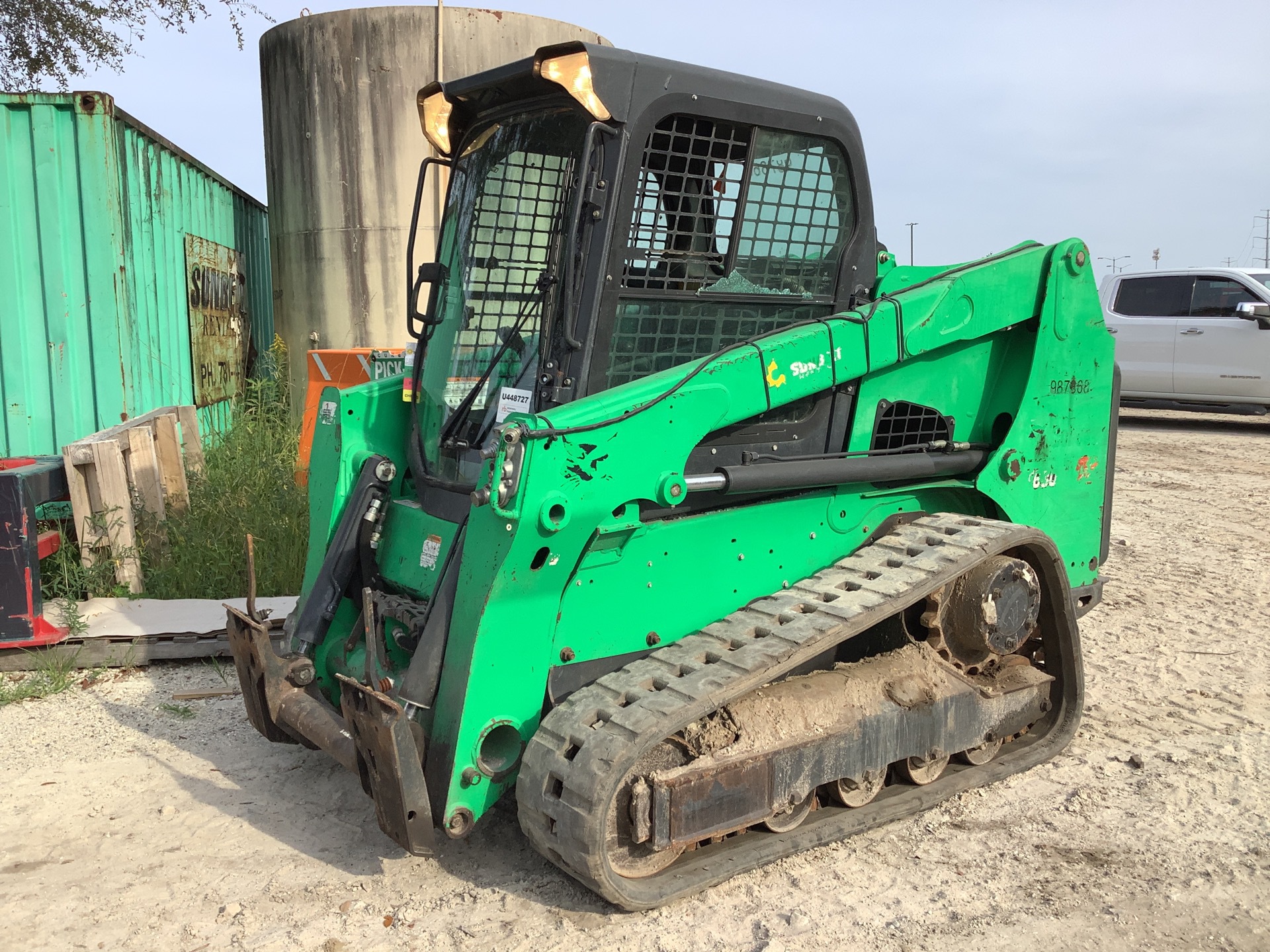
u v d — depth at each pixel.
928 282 4.14
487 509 3.15
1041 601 4.36
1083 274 4.51
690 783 3.16
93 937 3.07
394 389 4.38
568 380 3.38
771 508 3.82
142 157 8.15
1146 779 4.16
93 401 7.42
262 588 6.24
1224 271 13.41
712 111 3.49
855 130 3.94
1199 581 7.11
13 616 5.15
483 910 3.23
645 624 3.56
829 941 3.06
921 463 4.13
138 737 4.51
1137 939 3.09
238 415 10.62
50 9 12.46
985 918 3.19
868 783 3.74
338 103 9.71
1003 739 4.26
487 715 3.19
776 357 3.59
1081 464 4.73
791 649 3.36
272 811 3.87
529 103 3.68
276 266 10.65
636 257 3.46
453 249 4.05
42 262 7.22
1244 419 15.65
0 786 4.04
